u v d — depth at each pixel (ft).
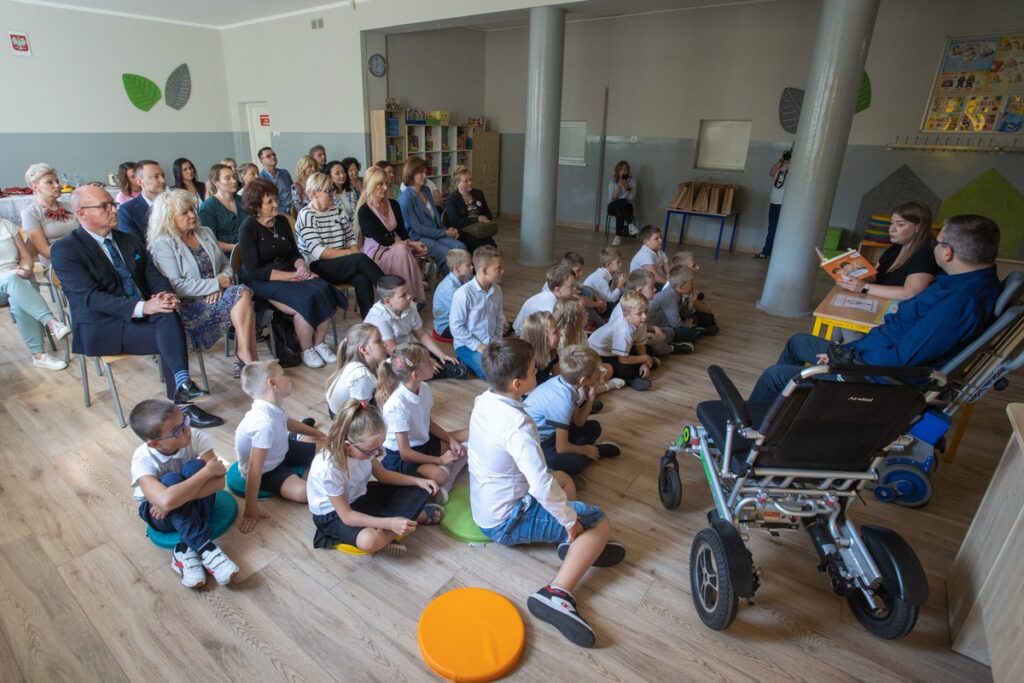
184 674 4.83
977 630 5.07
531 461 5.26
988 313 6.29
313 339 11.12
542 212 18.94
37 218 11.82
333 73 23.67
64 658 4.93
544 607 5.24
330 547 6.24
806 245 14.34
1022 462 4.82
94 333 8.44
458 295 10.16
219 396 9.70
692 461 8.23
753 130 21.75
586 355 6.93
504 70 28.22
